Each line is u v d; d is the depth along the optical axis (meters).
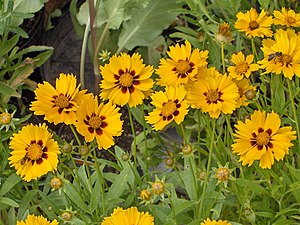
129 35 1.22
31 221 0.77
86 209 0.86
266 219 0.89
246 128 0.79
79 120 0.79
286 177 0.86
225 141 0.94
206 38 1.09
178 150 1.11
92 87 1.30
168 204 0.88
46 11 1.35
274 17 1.06
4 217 0.96
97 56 1.18
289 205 0.90
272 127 0.79
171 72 0.85
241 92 0.88
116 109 0.80
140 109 1.03
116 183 0.89
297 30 1.05
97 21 1.22
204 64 0.85
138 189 0.94
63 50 1.35
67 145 0.84
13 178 0.91
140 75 0.83
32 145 0.79
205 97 0.81
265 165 0.78
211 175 0.86
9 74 1.22
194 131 1.11
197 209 0.86
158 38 1.25
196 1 1.03
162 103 0.82
